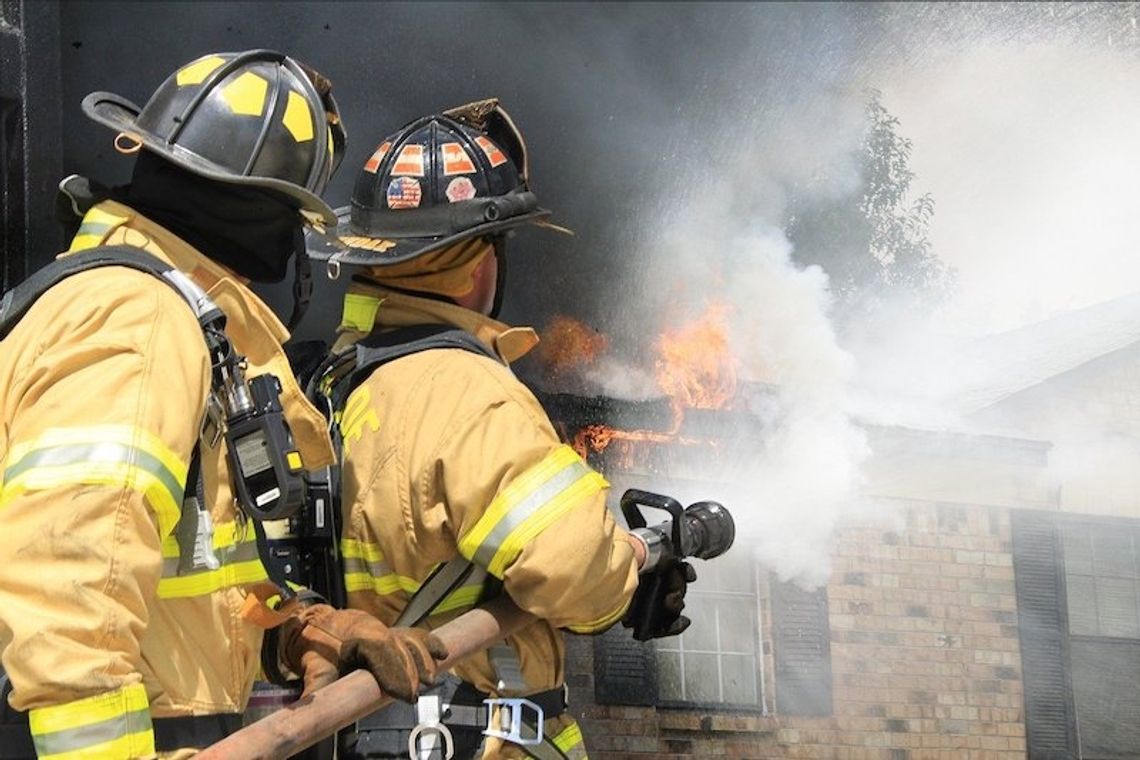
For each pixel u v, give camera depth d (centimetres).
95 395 233
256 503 253
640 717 1020
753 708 1062
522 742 295
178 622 253
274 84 281
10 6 438
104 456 228
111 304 242
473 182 329
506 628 282
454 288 327
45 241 442
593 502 285
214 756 234
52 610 220
